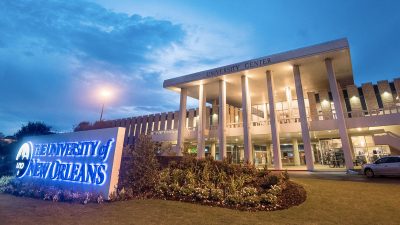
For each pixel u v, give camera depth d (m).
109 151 10.80
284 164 32.59
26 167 14.42
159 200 9.88
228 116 34.03
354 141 26.81
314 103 27.80
